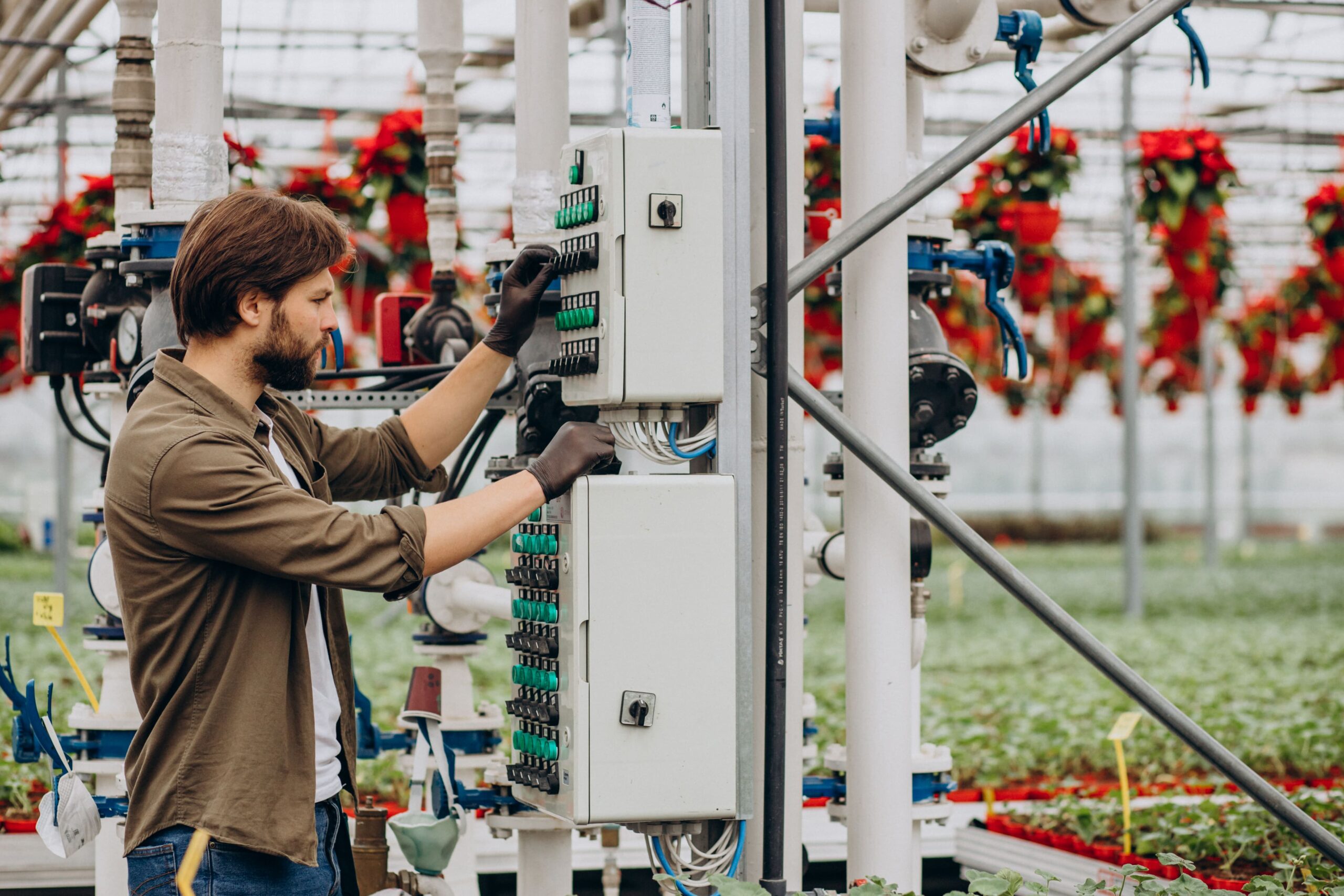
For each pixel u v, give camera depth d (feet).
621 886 15.34
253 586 7.24
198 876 6.99
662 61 8.52
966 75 35.55
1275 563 77.10
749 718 8.29
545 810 8.42
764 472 9.20
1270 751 20.92
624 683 7.89
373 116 39.93
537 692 8.43
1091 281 44.29
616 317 7.86
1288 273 54.54
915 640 11.93
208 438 7.10
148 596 7.19
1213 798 17.75
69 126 38.93
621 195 7.86
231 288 7.39
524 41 11.70
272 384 7.77
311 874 7.46
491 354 8.81
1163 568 71.92
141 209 12.14
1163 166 25.68
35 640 36.35
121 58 12.73
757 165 9.04
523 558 8.66
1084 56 9.44
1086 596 55.36
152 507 7.07
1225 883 13.41
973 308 37.93
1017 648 38.78
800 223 11.03
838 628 42.63
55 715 23.84
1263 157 46.73
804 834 15.61
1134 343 43.16
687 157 7.96
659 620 7.94
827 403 9.14
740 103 8.23
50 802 9.27
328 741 7.75
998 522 92.84
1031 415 91.20
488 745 13.87
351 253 7.97
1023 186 25.93
